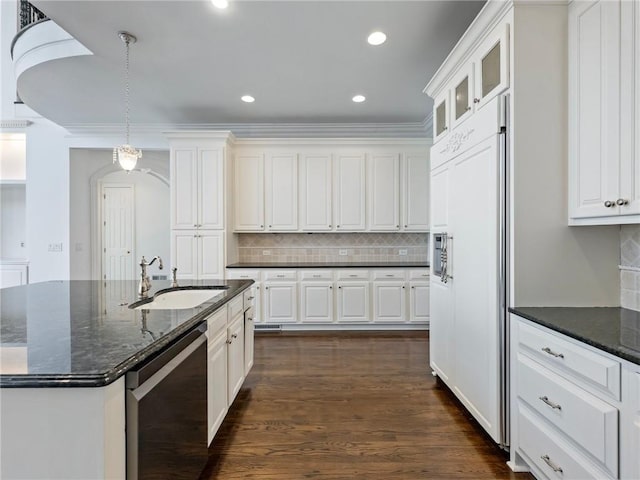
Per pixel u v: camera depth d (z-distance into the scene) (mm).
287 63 3127
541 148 1803
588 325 1489
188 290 2467
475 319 2111
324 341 4035
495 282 1883
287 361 3379
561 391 1438
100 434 916
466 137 2225
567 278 1822
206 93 3783
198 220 4309
